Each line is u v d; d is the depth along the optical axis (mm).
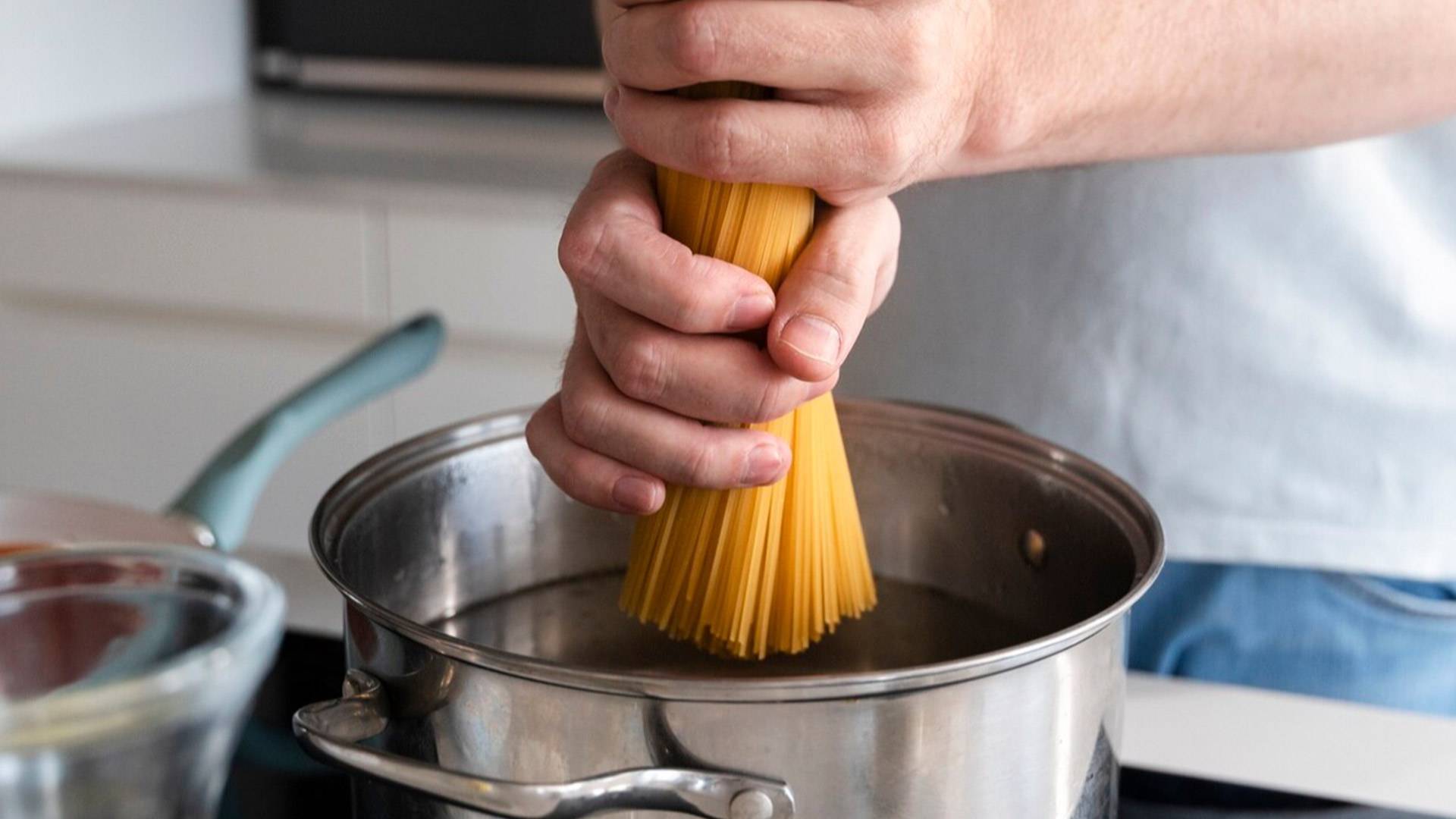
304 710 363
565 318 1448
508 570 549
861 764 346
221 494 629
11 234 1568
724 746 342
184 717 212
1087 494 492
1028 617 530
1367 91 549
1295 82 530
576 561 566
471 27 1732
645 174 456
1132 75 482
